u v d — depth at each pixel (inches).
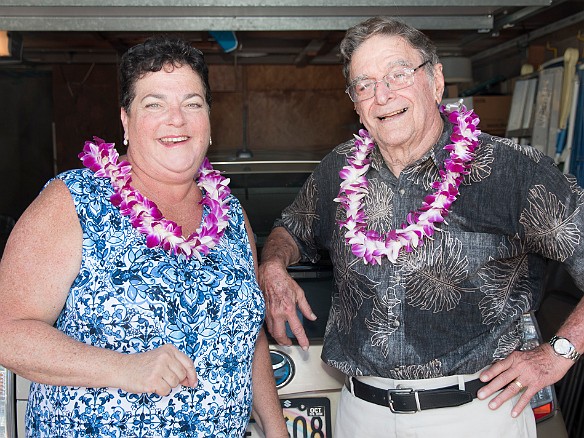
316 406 91.3
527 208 77.9
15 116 278.5
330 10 135.5
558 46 224.1
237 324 73.7
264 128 297.9
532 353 80.0
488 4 131.0
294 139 300.0
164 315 69.2
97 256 68.9
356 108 84.4
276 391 84.5
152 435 69.1
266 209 114.8
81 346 65.5
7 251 67.7
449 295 79.7
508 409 81.6
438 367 79.7
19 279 66.2
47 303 67.3
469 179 78.9
